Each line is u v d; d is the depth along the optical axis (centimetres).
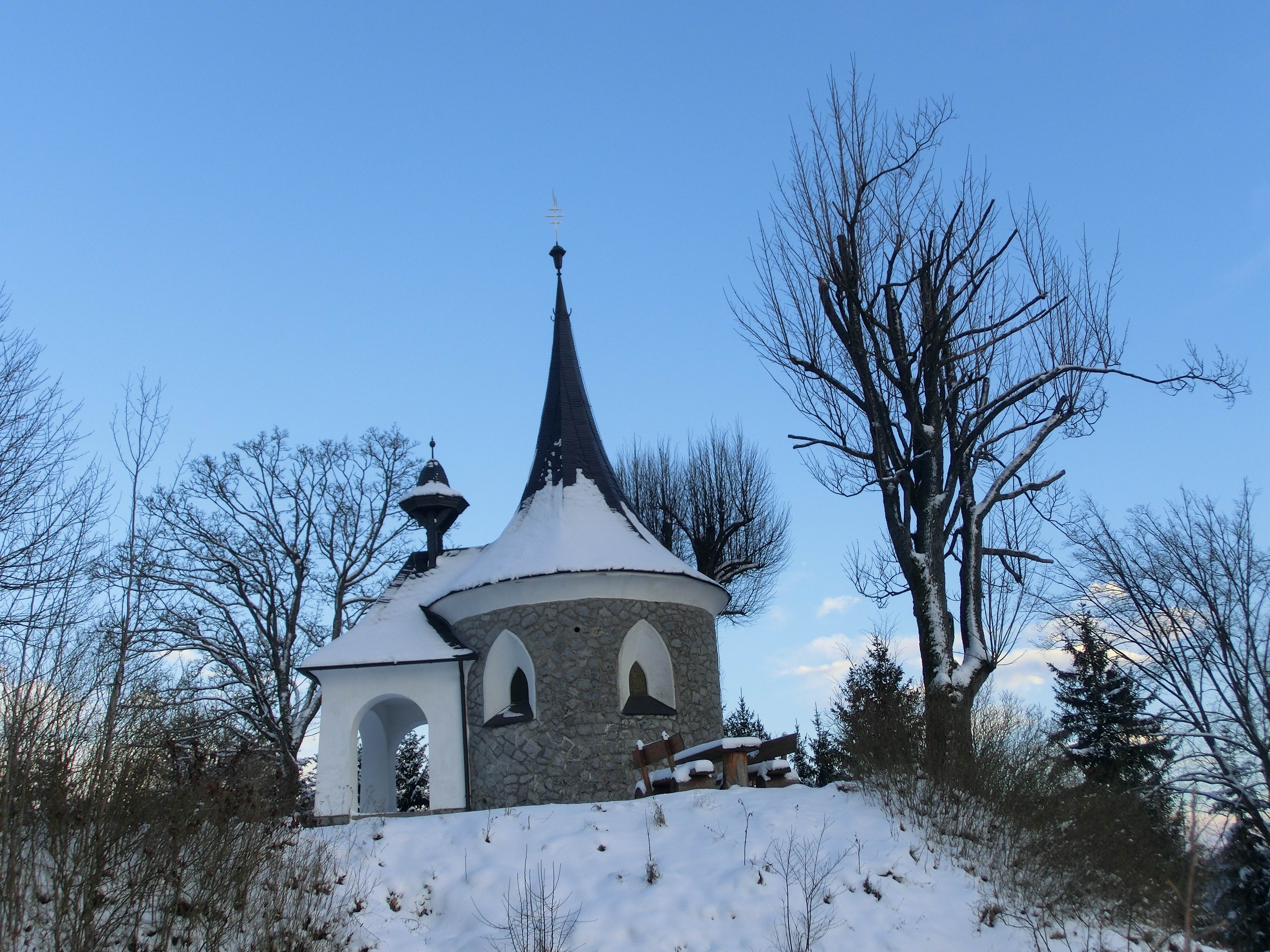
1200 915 1619
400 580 2603
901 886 1311
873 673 2931
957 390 2042
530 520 2414
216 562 3152
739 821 1488
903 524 1991
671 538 3669
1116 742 2931
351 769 2180
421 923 1298
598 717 2125
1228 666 2466
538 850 1430
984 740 1644
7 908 1103
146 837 1236
